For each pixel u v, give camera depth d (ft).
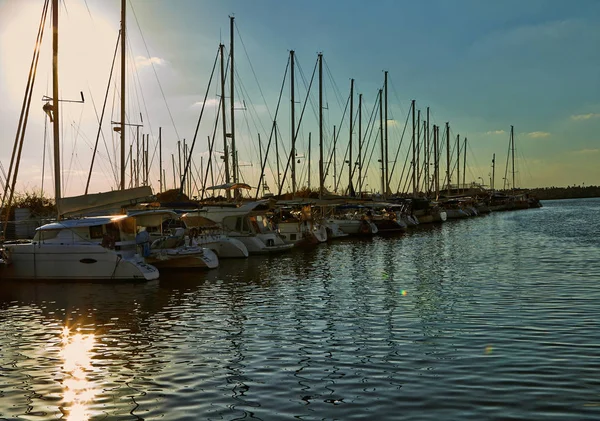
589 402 30.50
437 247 130.72
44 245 83.66
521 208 417.69
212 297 68.80
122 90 108.17
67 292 74.74
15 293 74.49
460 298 62.13
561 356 38.81
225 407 31.63
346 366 38.29
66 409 32.35
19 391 35.65
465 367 37.04
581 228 187.93
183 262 95.76
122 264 82.33
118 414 31.32
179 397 33.58
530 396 31.58
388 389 33.47
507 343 42.55
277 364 39.37
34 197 157.38
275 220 142.61
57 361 42.19
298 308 59.67
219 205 127.34
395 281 77.30
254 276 87.25
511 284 70.64
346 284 75.92
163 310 61.36
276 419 29.66
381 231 179.52
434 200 280.72
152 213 92.89
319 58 178.81
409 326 49.34
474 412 29.55
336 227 166.50
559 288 66.33
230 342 46.09
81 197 90.84
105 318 57.93
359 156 221.05
